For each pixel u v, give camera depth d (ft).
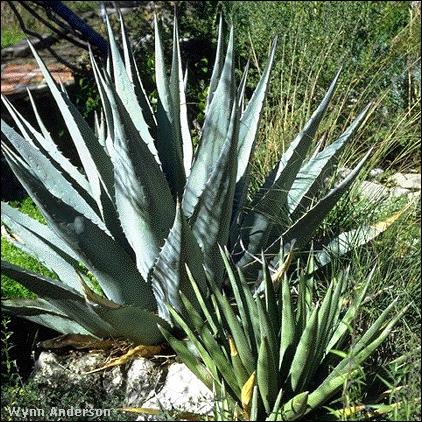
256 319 12.78
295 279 15.30
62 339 14.47
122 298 14.66
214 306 13.41
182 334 14.58
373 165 18.74
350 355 11.91
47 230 15.49
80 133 14.19
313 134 15.24
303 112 19.92
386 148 19.45
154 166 13.76
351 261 15.26
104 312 13.58
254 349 12.78
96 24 41.78
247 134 15.07
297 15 25.25
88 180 15.97
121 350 14.69
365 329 13.97
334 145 15.66
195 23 29.76
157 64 15.26
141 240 14.26
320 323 12.29
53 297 14.07
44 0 25.18
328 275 15.49
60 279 15.51
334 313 12.80
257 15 27.55
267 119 19.60
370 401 12.54
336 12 25.35
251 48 23.62
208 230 13.96
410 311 14.29
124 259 14.32
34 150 14.89
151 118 15.53
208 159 14.30
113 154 13.99
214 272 14.42
